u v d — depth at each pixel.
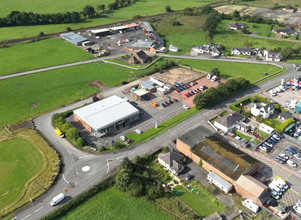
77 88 164.25
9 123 129.50
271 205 85.56
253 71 188.62
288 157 106.69
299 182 94.94
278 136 118.38
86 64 199.88
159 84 164.25
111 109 130.75
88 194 88.12
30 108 142.75
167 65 192.38
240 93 158.38
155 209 84.50
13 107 143.38
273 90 158.38
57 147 112.19
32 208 84.00
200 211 83.69
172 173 98.81
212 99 140.25
